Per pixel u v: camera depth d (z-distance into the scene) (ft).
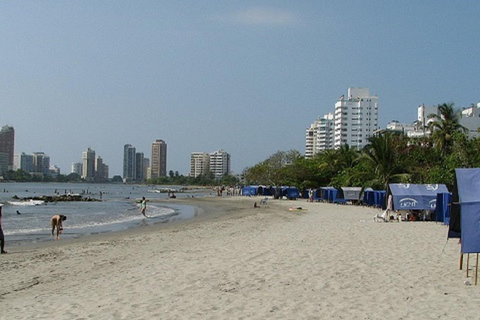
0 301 35.94
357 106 544.21
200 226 104.12
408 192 111.34
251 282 40.01
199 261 51.13
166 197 345.92
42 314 31.37
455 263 49.03
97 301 34.60
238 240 71.41
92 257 58.44
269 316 30.14
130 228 107.45
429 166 188.85
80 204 240.12
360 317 29.91
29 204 232.53
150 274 44.57
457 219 46.65
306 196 290.97
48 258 57.98
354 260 50.42
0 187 565.12
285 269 45.47
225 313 30.83
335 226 92.94
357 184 220.23
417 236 74.02
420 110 429.38
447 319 29.45
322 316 30.14
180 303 33.50
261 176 371.97
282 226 95.91
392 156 192.24
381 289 37.50
